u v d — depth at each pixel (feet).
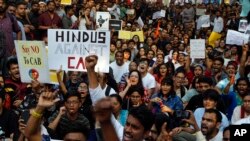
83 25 60.18
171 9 94.94
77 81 32.42
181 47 55.26
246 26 51.70
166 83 30.86
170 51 55.67
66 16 58.70
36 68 25.49
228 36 47.16
